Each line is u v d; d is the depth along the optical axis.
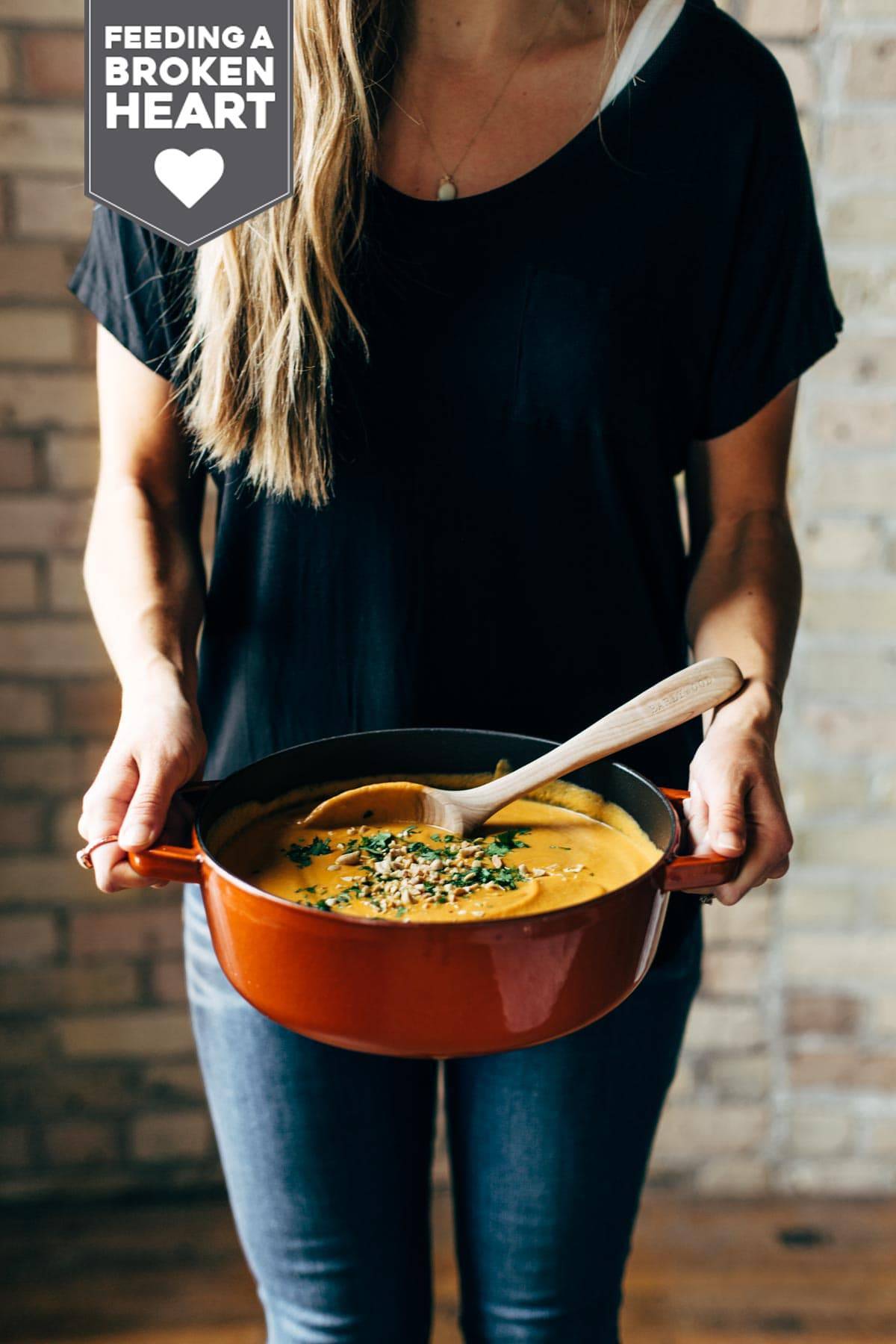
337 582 0.95
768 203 0.95
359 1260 1.01
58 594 1.60
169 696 0.86
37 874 1.69
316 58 0.86
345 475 0.93
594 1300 1.04
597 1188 1.02
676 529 1.02
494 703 0.97
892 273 1.53
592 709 0.98
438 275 0.91
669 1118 1.80
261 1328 1.59
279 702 0.99
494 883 0.78
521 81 0.92
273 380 0.90
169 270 0.96
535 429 0.92
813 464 1.59
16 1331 1.58
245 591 0.99
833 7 1.45
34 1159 1.79
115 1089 1.78
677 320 0.95
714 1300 1.63
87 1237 1.74
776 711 0.88
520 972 0.67
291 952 0.68
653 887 0.71
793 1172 1.82
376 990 0.67
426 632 0.95
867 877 1.71
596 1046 0.99
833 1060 1.78
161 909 1.72
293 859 0.81
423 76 0.93
